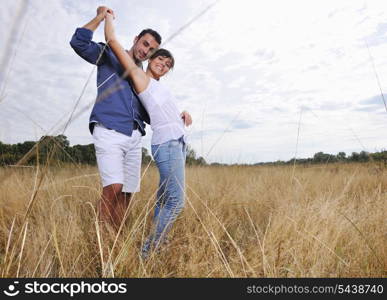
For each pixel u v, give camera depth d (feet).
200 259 7.25
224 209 11.84
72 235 7.23
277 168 24.40
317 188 15.71
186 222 9.78
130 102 8.74
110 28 8.23
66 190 10.61
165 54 8.85
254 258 7.20
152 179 15.47
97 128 8.57
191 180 15.70
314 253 7.27
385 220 8.85
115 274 6.26
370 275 6.74
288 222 8.75
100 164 8.48
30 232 7.77
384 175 17.11
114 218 8.40
